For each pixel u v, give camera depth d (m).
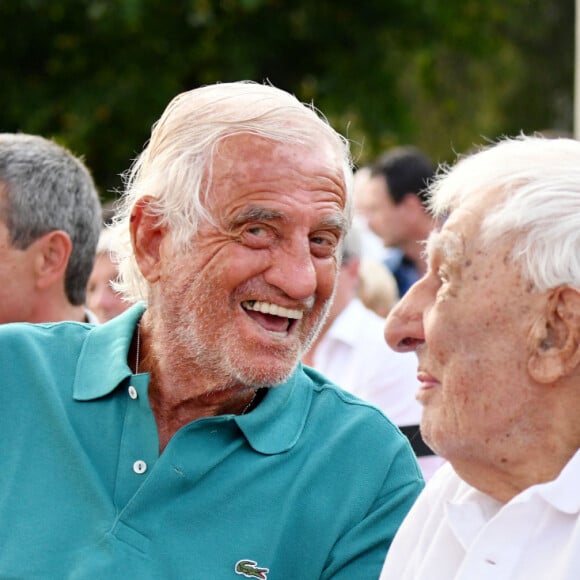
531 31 23.69
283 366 3.77
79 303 5.65
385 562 3.53
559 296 2.90
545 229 2.88
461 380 3.01
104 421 3.91
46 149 5.51
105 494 3.77
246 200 3.69
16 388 4.03
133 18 16.38
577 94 9.62
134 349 4.15
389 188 10.02
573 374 2.92
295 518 3.76
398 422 6.63
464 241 3.00
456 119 22.28
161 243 3.90
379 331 6.82
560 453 2.98
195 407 3.94
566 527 2.95
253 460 3.81
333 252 3.86
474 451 3.05
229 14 17.62
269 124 3.75
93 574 3.62
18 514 3.79
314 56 18.45
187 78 17.81
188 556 3.66
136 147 17.28
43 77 17.52
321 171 3.76
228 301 3.75
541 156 2.99
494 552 2.98
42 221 5.37
